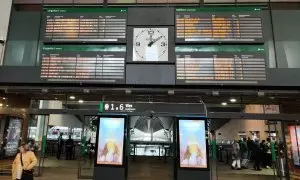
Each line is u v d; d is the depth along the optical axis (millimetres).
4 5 10438
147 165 14133
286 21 9852
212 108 10742
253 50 9031
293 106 10453
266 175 12609
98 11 9562
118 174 9203
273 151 12070
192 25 9289
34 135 12156
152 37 9359
